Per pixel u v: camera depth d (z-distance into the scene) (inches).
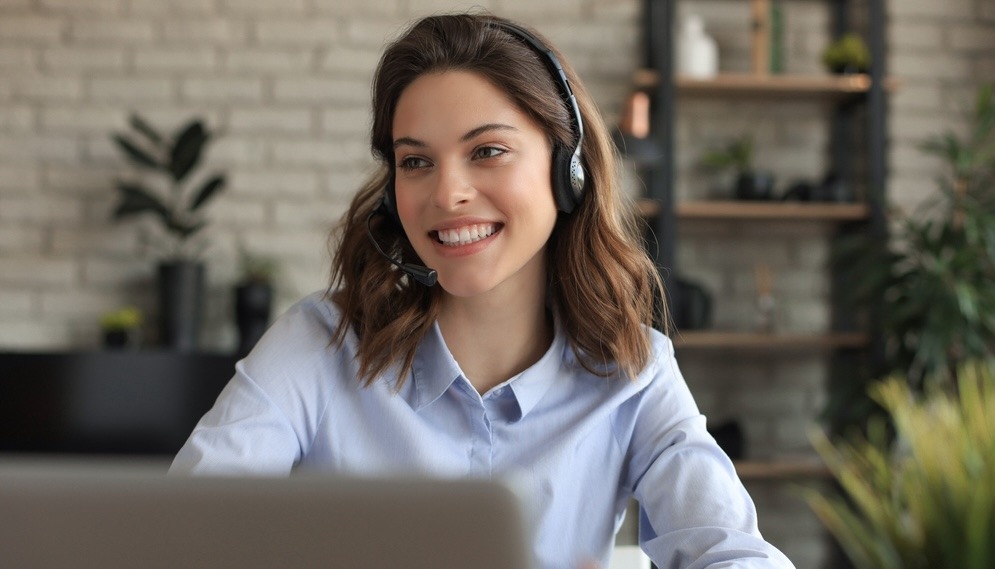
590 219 51.7
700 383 159.5
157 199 146.7
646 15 158.9
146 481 22.8
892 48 159.0
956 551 100.4
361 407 49.3
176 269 144.4
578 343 51.4
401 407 49.0
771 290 160.2
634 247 52.8
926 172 157.4
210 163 157.2
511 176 46.4
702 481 48.1
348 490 22.8
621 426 51.6
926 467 103.6
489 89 46.4
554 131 47.8
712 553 43.6
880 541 112.9
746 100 161.2
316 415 48.9
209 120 157.8
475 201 46.2
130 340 146.5
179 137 146.0
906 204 157.1
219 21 158.4
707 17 162.1
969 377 127.5
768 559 42.4
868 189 150.8
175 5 158.4
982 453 102.2
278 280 155.0
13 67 156.6
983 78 159.3
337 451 48.7
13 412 92.7
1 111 155.9
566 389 51.0
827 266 157.3
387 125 49.4
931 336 134.4
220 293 155.2
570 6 160.1
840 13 161.3
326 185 157.6
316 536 22.8
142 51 157.6
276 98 158.1
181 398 93.0
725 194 160.4
